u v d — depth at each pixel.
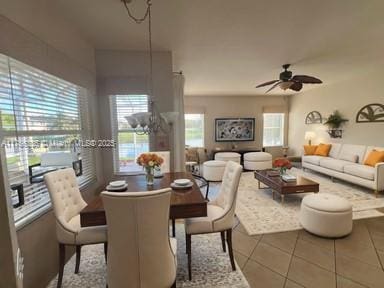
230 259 2.04
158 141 3.38
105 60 3.15
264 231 2.74
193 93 7.21
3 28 1.46
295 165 6.62
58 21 2.18
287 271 2.00
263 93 7.33
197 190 2.11
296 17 2.31
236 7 2.09
